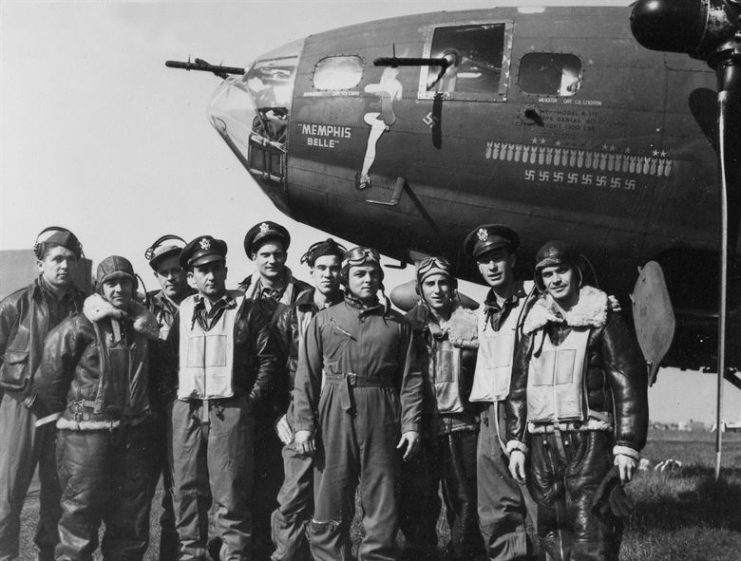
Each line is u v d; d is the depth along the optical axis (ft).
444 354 16.19
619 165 21.11
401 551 16.44
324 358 15.23
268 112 23.44
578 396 13.15
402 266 25.39
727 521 24.58
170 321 20.26
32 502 26.43
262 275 19.43
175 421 16.43
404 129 21.89
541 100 21.16
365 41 22.82
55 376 16.39
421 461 15.85
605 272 22.84
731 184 19.06
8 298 19.01
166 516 17.95
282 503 15.96
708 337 23.53
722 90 18.79
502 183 21.65
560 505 13.16
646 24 18.94
